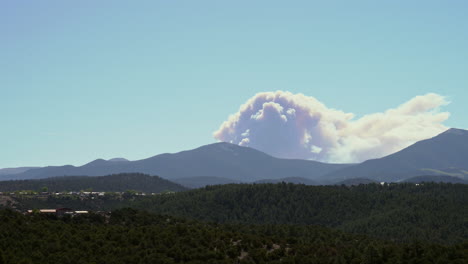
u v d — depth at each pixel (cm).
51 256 14475
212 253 16475
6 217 17500
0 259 13312
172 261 15500
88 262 14500
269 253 17488
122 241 16800
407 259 17638
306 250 18338
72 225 18562
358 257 18088
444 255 17550
